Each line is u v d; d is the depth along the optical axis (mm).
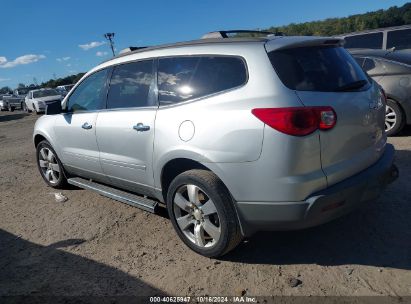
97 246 4020
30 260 3857
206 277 3311
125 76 4305
